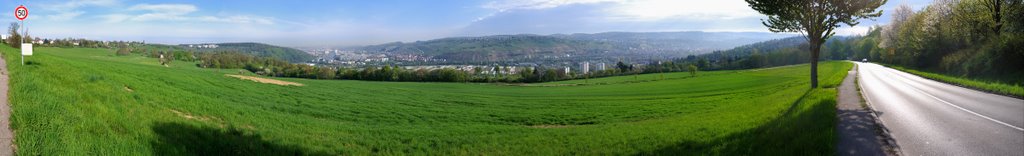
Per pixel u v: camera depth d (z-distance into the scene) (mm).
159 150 9609
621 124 23062
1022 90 21953
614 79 97312
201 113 17312
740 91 46281
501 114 29766
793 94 29109
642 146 14281
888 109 17000
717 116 22062
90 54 100500
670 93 50938
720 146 12250
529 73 109312
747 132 13750
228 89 29797
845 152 9203
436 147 16375
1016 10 40375
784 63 139875
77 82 16625
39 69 18344
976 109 16734
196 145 11289
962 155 9195
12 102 9781
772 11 26938
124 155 8609
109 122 10844
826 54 161625
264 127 17078
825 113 14148
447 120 26297
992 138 10812
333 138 16750
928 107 17672
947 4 54438
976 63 38781
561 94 55250
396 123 23953
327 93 38625
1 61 19688
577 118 27672
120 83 20141
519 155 14734
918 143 10289
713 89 53438
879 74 50031
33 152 7117
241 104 23062
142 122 11969
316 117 23516
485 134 19875
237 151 11773
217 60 123438
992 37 39688
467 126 23094
